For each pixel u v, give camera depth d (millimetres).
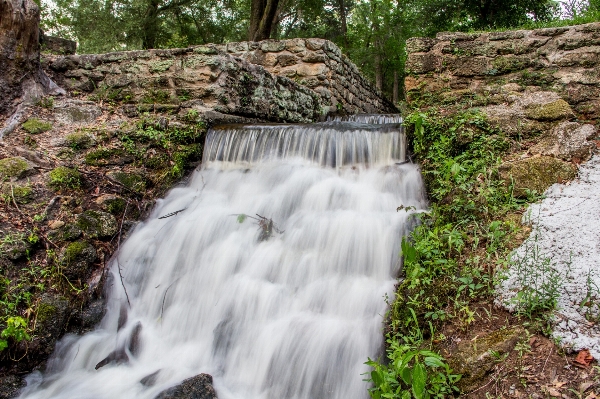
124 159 5430
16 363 3504
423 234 3820
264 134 5809
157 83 6516
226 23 23125
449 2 14438
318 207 4793
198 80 6340
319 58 9086
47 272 3951
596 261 3020
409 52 6195
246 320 3867
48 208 4434
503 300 3066
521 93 5340
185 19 21141
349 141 5422
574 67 5449
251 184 5434
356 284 3828
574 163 4121
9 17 5789
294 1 21781
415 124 4898
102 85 6766
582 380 2439
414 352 2592
